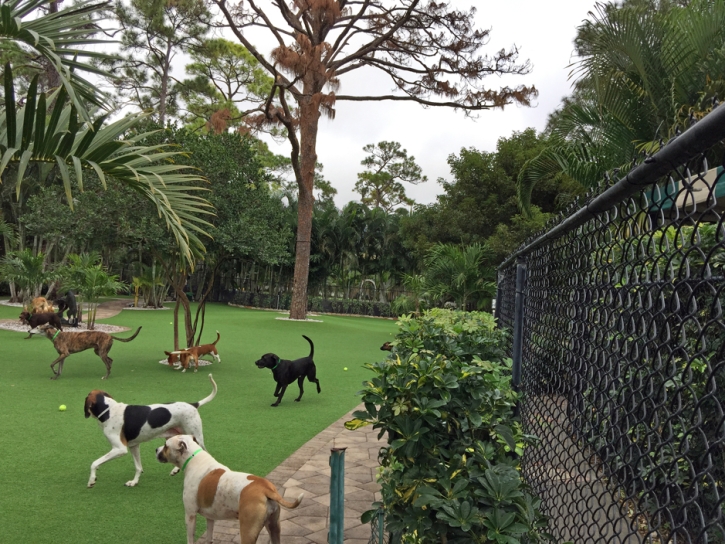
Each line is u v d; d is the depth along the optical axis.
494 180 21.56
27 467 5.16
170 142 11.34
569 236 2.53
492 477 2.12
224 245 11.04
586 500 2.21
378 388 2.45
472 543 2.09
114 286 15.75
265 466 5.59
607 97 8.83
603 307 1.95
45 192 12.94
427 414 2.38
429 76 20.03
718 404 1.10
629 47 8.19
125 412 4.75
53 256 25.48
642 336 1.52
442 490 2.30
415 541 2.38
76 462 5.37
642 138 8.91
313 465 5.61
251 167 12.69
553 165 11.32
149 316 20.77
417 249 23.62
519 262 3.90
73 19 5.43
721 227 1.06
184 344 13.99
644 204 1.57
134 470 5.26
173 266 11.31
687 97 8.12
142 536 3.90
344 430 7.00
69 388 8.57
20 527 3.93
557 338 2.80
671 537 1.29
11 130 4.50
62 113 5.16
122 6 27.83
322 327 19.47
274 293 30.86
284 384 8.41
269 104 17.34
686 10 7.92
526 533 2.23
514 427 2.79
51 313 13.58
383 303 29.41
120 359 11.39
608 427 1.88
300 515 4.39
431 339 3.97
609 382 1.85
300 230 21.23
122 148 5.20
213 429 6.87
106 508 4.34
